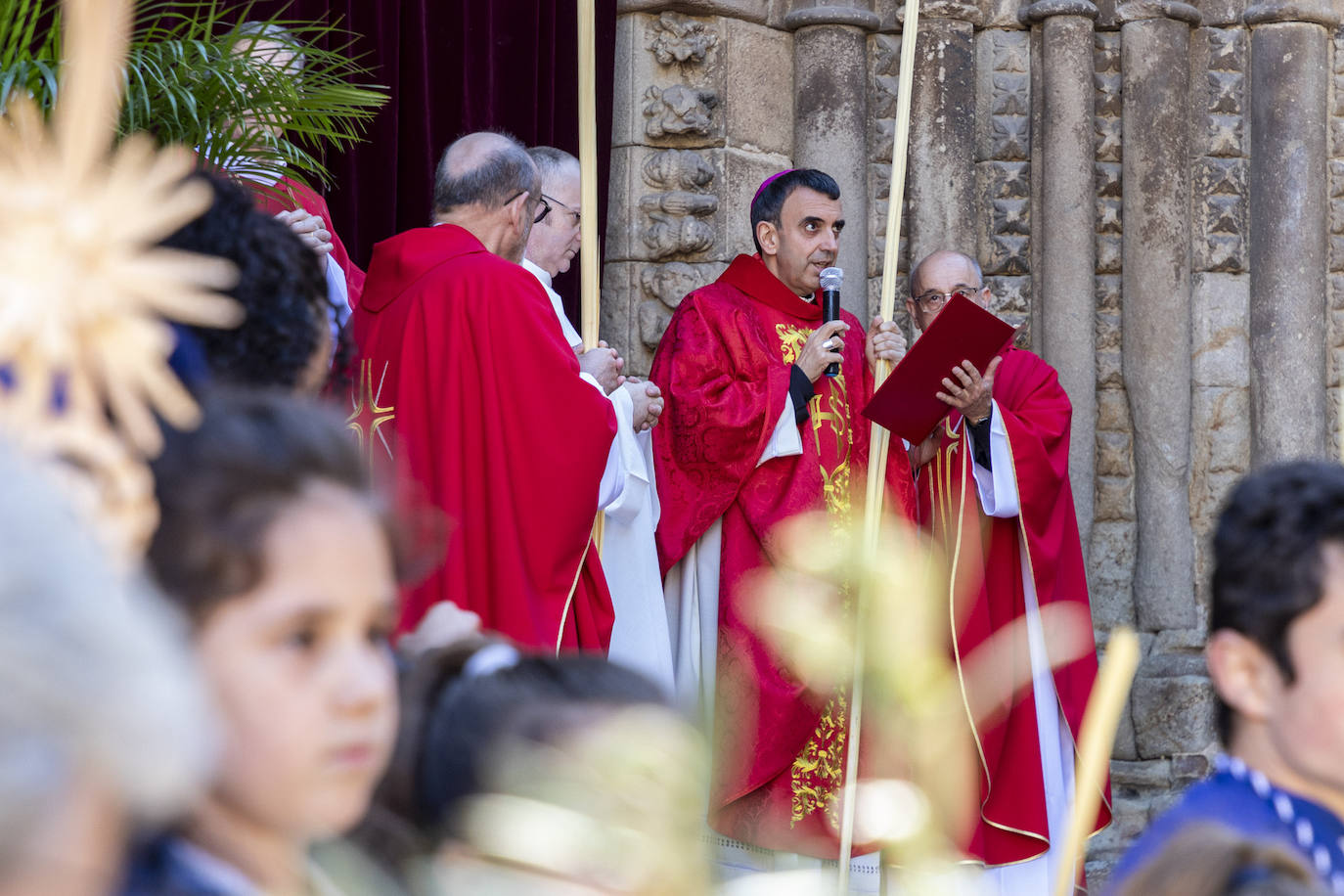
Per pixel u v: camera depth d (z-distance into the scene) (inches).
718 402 488.4
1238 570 158.4
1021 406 532.7
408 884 101.8
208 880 92.7
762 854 480.1
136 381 106.0
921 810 108.3
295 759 96.3
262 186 309.4
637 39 647.1
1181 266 684.1
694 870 91.7
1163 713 667.4
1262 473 163.2
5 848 57.3
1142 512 683.4
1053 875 510.0
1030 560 509.0
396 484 122.3
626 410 435.5
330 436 103.7
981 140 690.2
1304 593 153.3
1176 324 682.8
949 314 459.5
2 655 57.2
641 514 460.8
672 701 113.1
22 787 57.0
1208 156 696.4
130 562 94.1
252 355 169.3
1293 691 155.4
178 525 96.9
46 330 106.0
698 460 487.5
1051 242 682.2
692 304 510.9
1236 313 697.0
